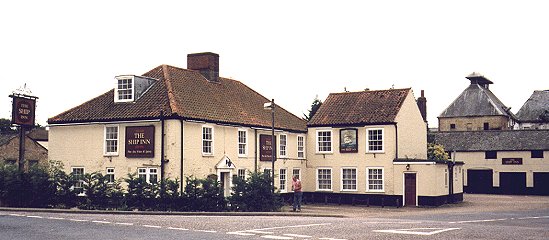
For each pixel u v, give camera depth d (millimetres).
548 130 58844
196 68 40938
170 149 32281
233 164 36625
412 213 32000
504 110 86250
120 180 30266
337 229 18438
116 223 20203
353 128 42250
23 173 30125
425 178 38812
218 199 29016
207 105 36375
